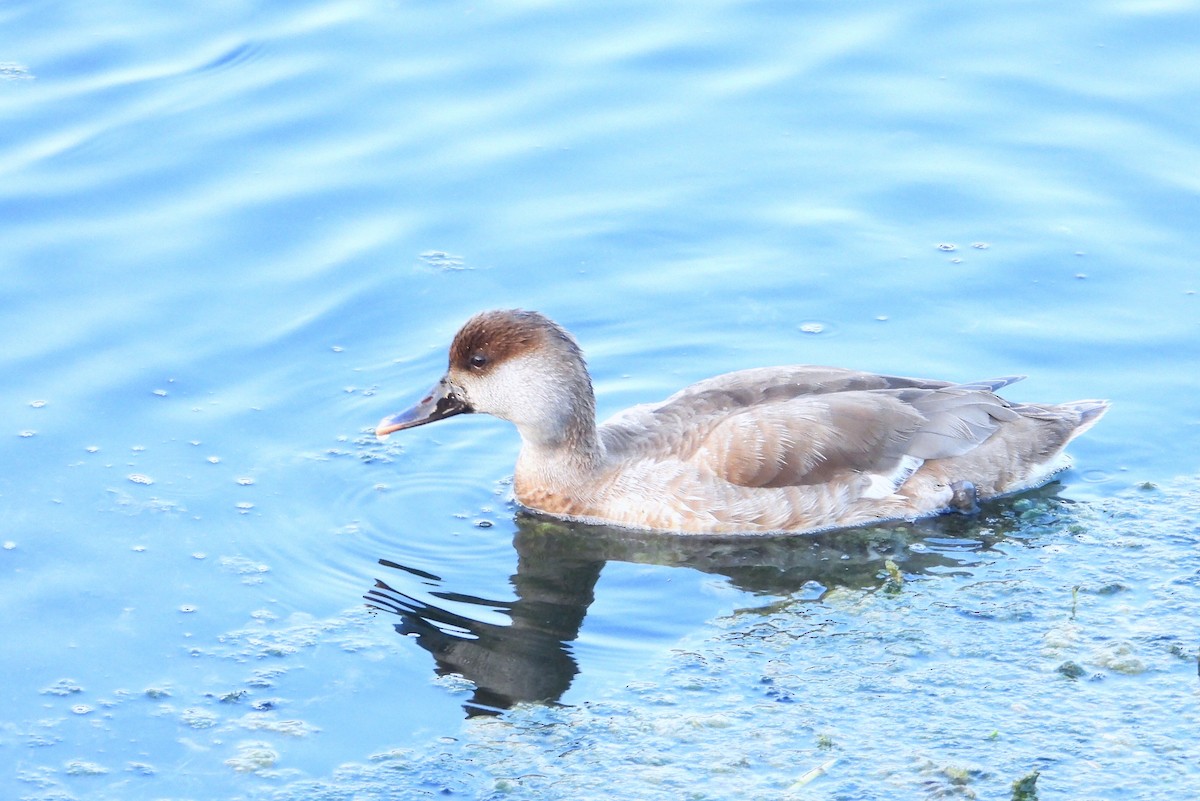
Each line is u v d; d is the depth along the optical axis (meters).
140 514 14.09
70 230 17.94
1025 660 11.77
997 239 18.08
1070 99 20.02
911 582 13.10
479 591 13.28
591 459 14.53
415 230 18.23
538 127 19.77
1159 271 17.47
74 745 11.20
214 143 19.28
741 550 13.93
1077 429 14.78
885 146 19.48
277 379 16.19
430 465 15.27
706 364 16.62
